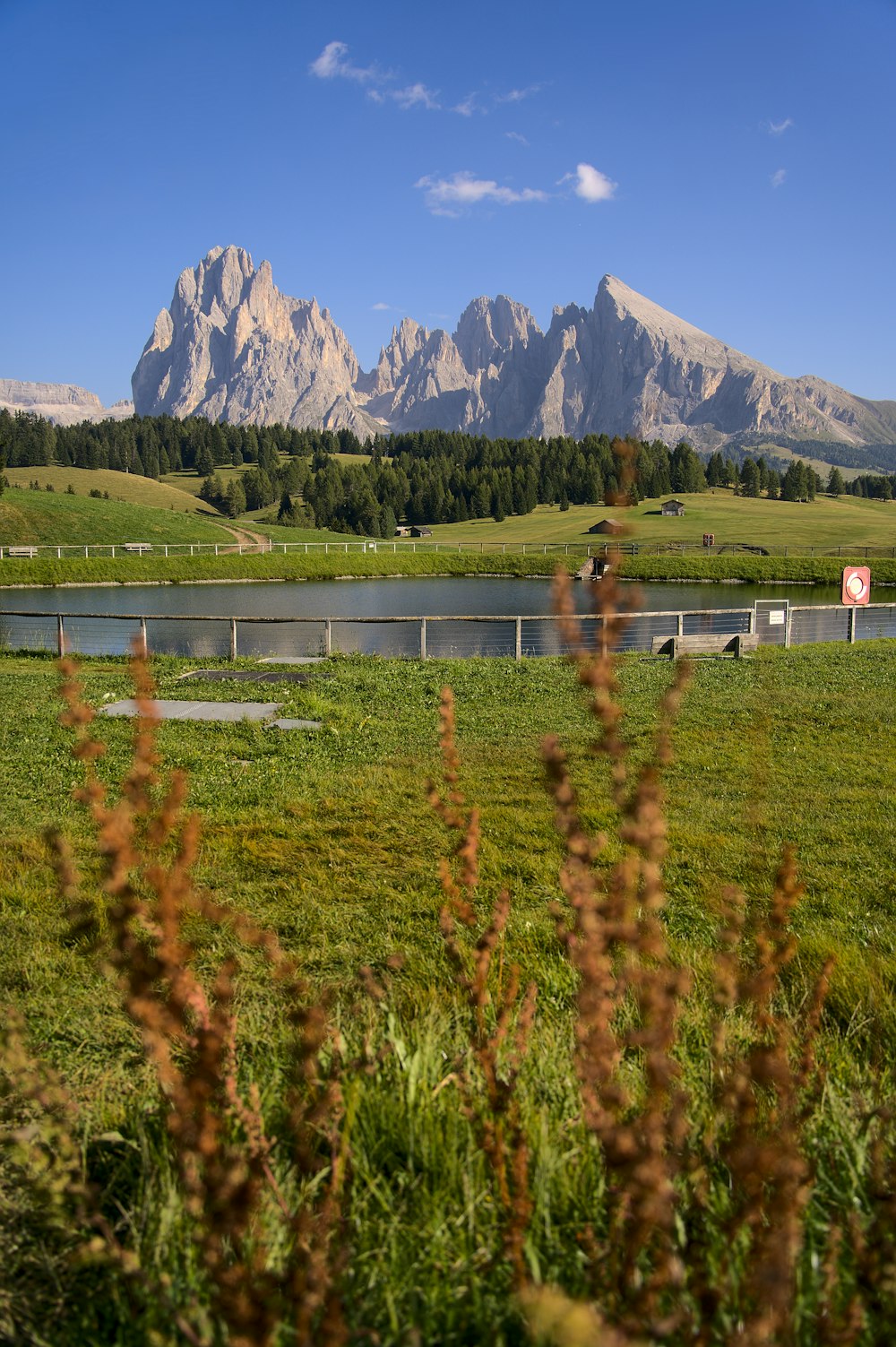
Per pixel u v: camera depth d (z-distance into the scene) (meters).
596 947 2.05
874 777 11.93
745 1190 2.19
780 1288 1.71
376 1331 2.35
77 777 11.47
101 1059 4.38
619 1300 1.99
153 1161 3.22
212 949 6.06
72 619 44.19
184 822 9.13
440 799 3.15
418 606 57.00
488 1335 2.30
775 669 22.06
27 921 6.44
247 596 64.88
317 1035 2.90
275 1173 2.82
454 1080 3.43
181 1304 2.38
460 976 3.10
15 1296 2.64
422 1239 2.74
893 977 5.73
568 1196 2.82
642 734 14.65
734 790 11.19
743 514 177.00
